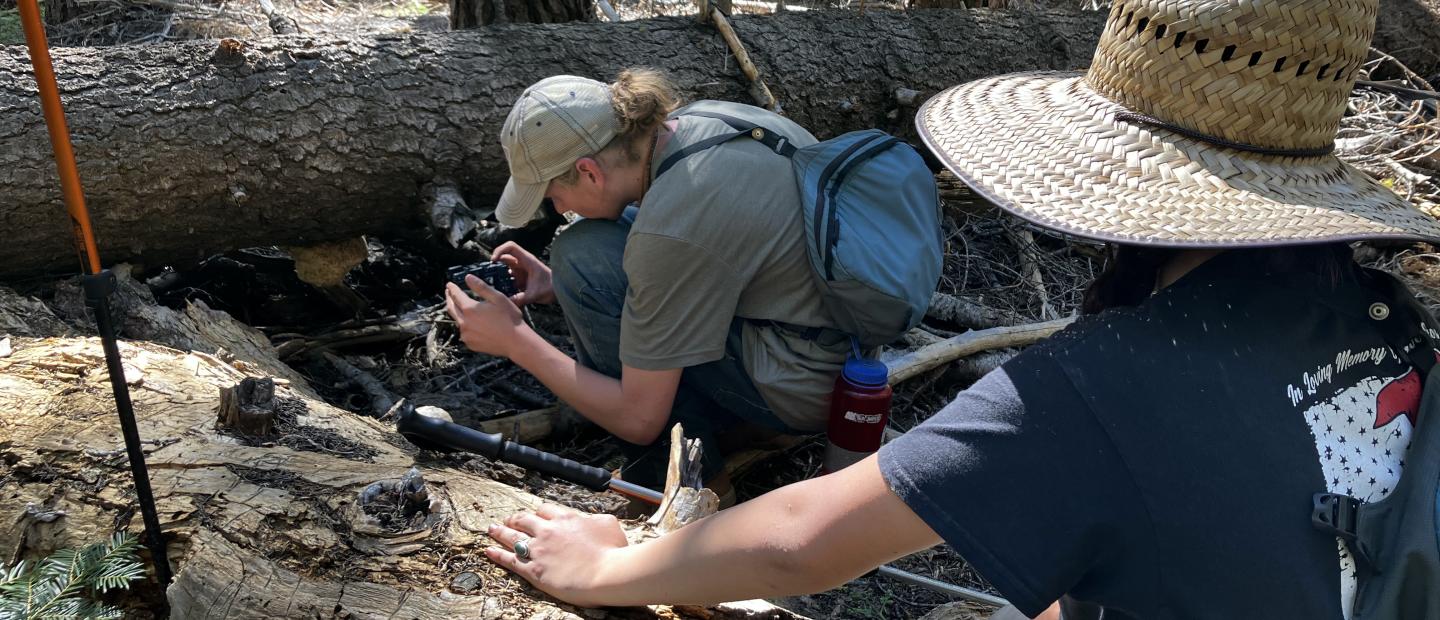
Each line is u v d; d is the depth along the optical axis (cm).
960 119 139
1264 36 110
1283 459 104
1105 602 116
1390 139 448
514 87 331
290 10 548
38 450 189
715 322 222
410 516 180
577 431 295
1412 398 112
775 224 221
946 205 425
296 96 298
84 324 272
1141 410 106
